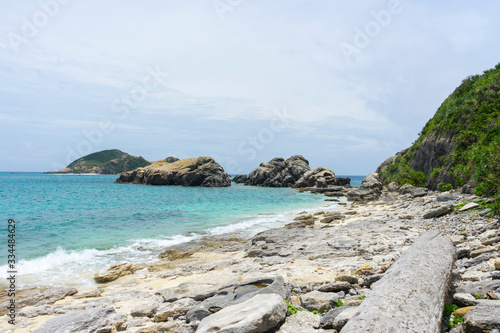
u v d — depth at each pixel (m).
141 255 15.34
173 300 8.42
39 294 9.80
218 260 14.10
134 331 6.48
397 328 3.85
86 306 8.67
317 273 9.48
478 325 4.12
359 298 6.50
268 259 13.21
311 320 5.68
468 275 6.98
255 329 5.07
